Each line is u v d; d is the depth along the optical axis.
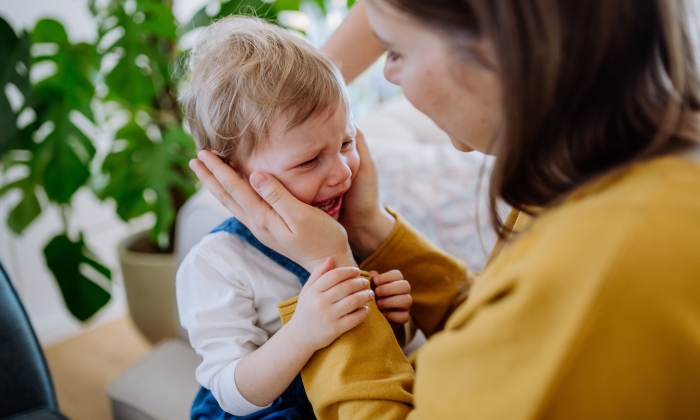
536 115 0.42
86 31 1.89
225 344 0.70
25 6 1.72
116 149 1.62
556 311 0.38
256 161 0.69
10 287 0.93
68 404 1.65
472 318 0.44
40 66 1.76
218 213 1.03
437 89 0.49
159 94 1.55
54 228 1.93
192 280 0.74
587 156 0.44
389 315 0.71
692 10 0.45
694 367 0.37
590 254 0.37
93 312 1.53
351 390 0.57
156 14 1.40
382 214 0.80
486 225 1.15
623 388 0.37
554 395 0.38
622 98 0.43
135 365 1.09
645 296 0.36
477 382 0.42
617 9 0.41
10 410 0.87
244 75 0.67
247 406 0.66
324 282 0.62
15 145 1.41
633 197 0.39
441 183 1.23
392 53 0.55
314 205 0.72
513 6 0.40
